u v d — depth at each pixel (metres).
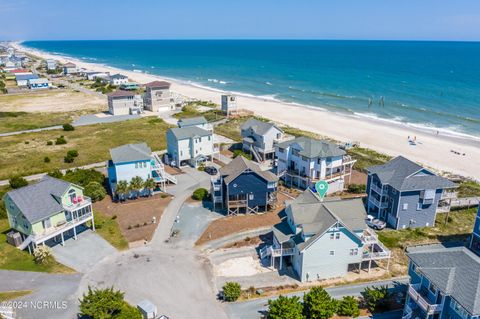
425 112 127.19
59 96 156.50
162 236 50.19
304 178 64.19
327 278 42.16
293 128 106.25
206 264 44.28
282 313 33.31
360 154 84.38
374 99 149.75
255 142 80.00
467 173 75.44
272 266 43.94
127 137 97.56
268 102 146.75
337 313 35.72
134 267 43.28
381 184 54.28
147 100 131.38
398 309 36.84
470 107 132.38
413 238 50.53
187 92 169.75
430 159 83.19
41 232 44.94
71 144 92.62
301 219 42.91
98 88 171.12
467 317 28.28
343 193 64.88
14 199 45.03
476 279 29.58
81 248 46.97
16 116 120.94
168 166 76.31
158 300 37.88
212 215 56.00
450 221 55.69
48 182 49.28
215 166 75.38
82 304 32.75
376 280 41.81
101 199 61.06
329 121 116.06
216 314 36.16
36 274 41.56
